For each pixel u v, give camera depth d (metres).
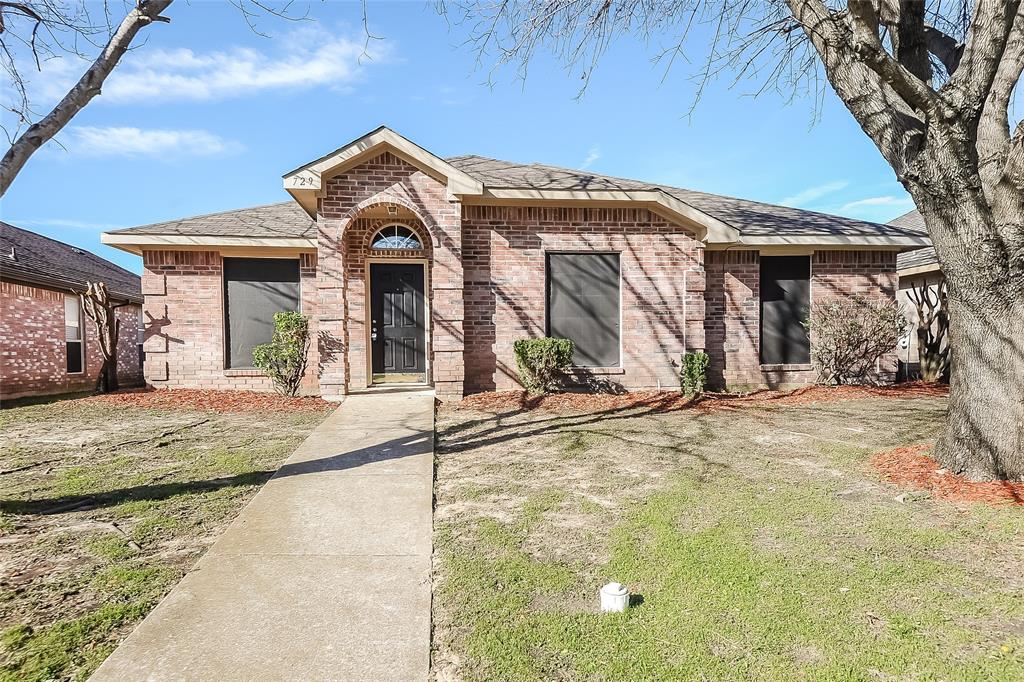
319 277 9.12
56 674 2.30
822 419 7.69
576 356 9.97
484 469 5.48
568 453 6.03
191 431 7.20
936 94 4.25
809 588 2.97
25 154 4.09
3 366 10.10
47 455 5.94
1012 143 4.39
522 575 3.19
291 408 8.77
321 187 8.86
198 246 10.32
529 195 9.37
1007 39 4.46
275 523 4.06
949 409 5.02
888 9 5.71
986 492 4.38
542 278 9.79
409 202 9.15
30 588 3.04
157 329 10.45
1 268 9.83
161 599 2.95
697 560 3.33
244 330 10.71
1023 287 4.54
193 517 4.17
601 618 2.70
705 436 6.75
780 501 4.37
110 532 3.85
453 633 2.62
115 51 4.42
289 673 2.32
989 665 2.30
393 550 3.60
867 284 10.98
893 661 2.33
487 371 9.75
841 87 5.04
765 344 10.90
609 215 9.93
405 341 11.30
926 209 4.77
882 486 4.71
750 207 12.70
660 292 10.02
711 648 2.45
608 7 6.68
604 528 3.89
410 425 7.41
